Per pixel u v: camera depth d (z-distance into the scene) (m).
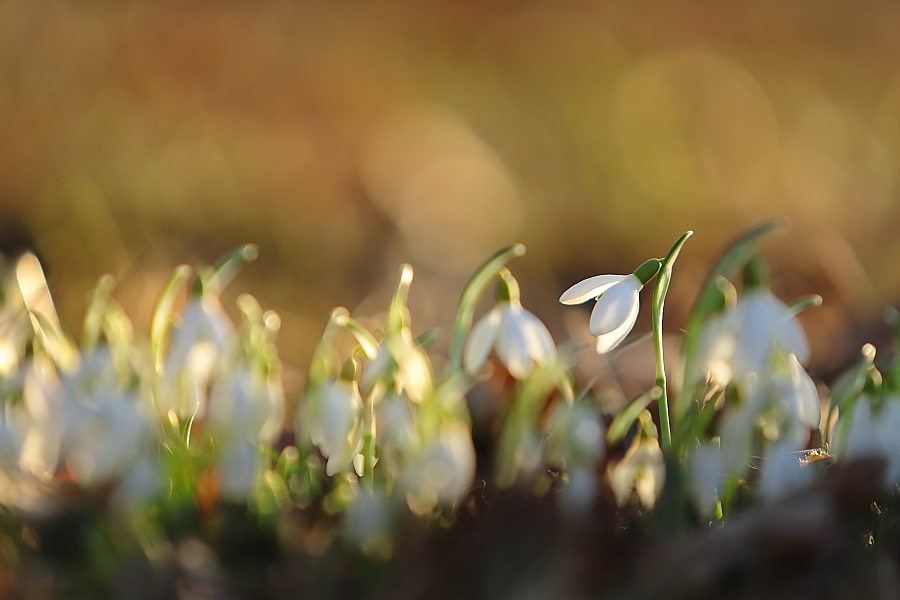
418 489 1.53
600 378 1.75
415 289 2.65
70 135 3.56
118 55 4.02
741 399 1.51
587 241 3.37
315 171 3.86
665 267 1.52
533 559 1.51
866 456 1.51
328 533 1.53
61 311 2.17
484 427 1.67
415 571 1.51
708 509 1.52
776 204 3.82
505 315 1.54
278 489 1.55
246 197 3.41
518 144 4.29
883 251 2.93
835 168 4.14
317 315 2.41
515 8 5.05
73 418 1.53
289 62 4.52
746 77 4.90
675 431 1.53
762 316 1.51
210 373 1.59
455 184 3.80
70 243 2.72
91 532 1.52
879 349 1.82
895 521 1.51
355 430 1.53
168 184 3.40
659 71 4.86
